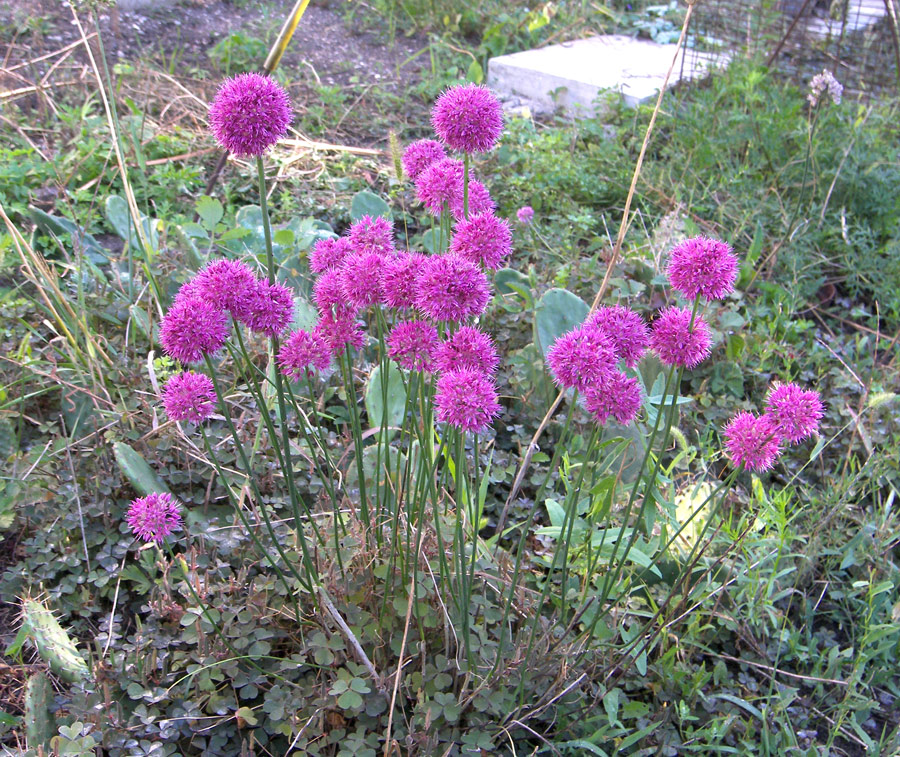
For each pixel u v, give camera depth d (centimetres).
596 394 49
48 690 56
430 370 50
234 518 67
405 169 62
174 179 111
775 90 135
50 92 128
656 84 154
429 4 186
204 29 165
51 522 66
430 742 52
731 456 52
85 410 74
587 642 56
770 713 64
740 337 91
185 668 58
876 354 102
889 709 68
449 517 62
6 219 75
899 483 84
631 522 68
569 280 97
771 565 73
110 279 91
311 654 59
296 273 83
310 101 145
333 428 79
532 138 132
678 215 107
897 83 137
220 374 79
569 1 195
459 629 57
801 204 120
